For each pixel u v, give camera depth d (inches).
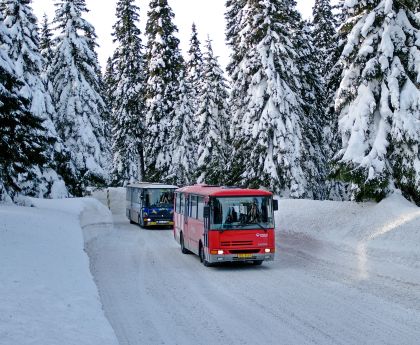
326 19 1539.1
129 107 1863.9
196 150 1811.0
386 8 806.5
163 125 1752.0
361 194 836.0
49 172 1289.4
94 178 1518.2
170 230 1275.8
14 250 509.4
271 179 1183.6
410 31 820.0
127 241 991.6
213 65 1736.0
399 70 808.3
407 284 503.2
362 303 436.8
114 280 569.3
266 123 1177.4
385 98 816.3
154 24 1769.2
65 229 783.7
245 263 699.4
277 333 353.1
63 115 1498.5
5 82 834.2
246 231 650.2
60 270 465.4
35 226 709.3
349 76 862.5
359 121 836.0
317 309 420.8
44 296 362.3
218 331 361.1
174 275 604.1
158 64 1734.7
